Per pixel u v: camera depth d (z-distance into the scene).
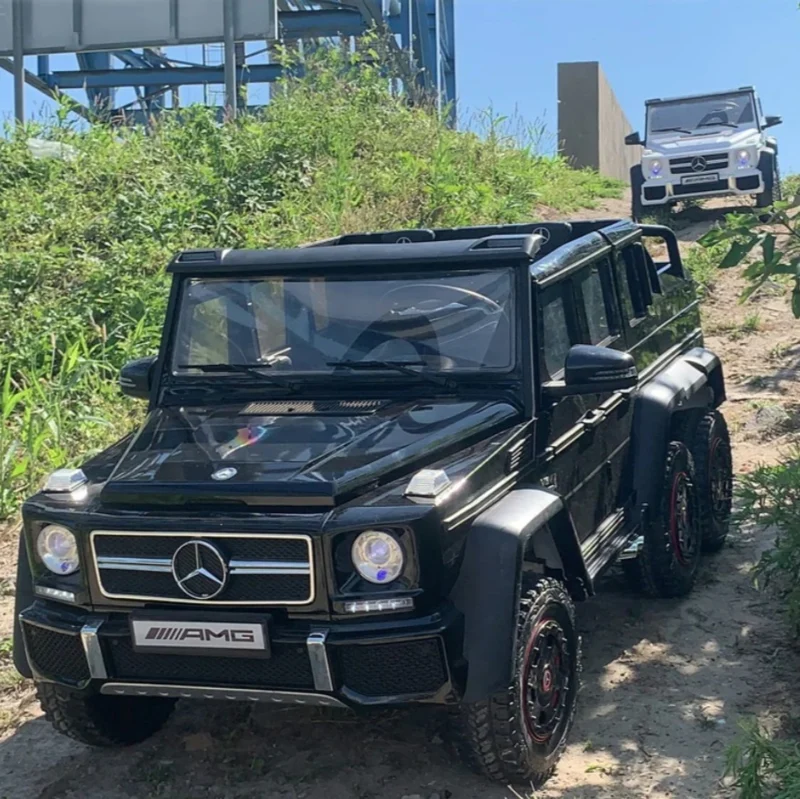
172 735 4.84
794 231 5.33
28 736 4.91
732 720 4.64
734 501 7.04
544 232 6.26
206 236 12.33
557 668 4.34
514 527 3.98
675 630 5.57
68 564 4.11
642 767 4.34
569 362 4.52
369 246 5.00
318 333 4.89
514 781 4.14
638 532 5.57
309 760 4.52
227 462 4.14
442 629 3.77
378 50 20.06
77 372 9.37
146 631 3.93
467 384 4.62
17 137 14.67
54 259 11.16
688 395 6.04
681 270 7.03
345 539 3.80
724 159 17.22
